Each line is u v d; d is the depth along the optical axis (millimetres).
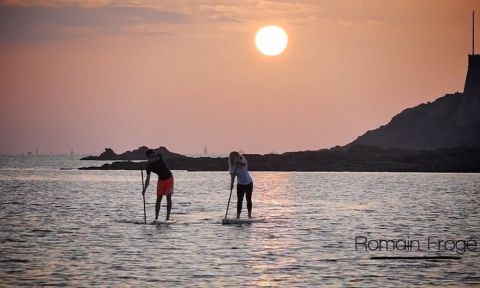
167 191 41438
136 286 22906
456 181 110562
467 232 37531
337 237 34781
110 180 115875
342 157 196500
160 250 30078
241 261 27453
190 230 37344
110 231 36812
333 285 23250
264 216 45781
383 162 188500
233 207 54000
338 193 75562
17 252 29438
